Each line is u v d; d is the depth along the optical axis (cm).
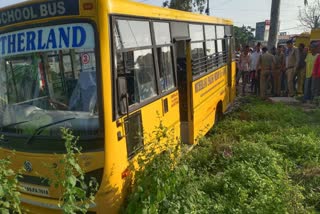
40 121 399
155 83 511
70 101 388
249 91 1642
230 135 843
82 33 375
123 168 400
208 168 620
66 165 320
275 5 1652
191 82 681
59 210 388
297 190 478
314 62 1207
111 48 381
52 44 389
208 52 843
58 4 379
